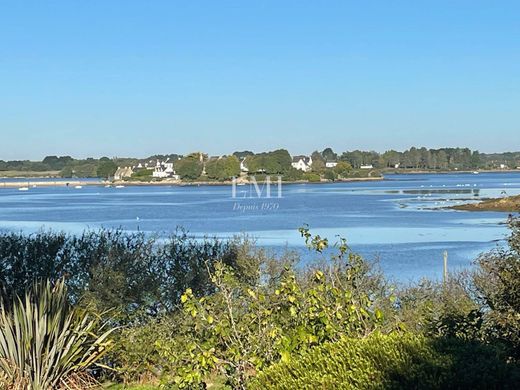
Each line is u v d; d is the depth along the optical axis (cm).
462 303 990
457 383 532
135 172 16962
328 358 590
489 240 3997
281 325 749
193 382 727
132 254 1165
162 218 6050
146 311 1095
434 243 3866
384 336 620
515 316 760
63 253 1183
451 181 16625
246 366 741
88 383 948
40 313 923
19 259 1160
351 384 543
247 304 807
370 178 17662
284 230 4656
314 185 15475
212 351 710
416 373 542
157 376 1000
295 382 570
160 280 1123
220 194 11344
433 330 797
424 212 6831
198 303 764
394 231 4703
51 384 915
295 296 732
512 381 540
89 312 1005
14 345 902
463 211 6912
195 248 1241
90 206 8319
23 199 10550
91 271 1102
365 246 3722
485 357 568
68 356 927
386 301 902
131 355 995
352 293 749
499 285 814
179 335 977
